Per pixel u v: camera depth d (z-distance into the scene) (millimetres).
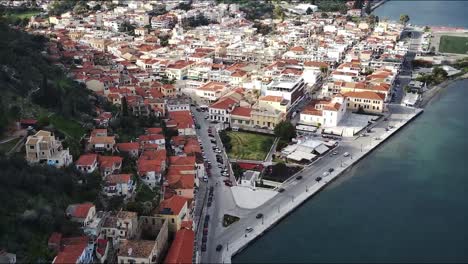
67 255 195750
